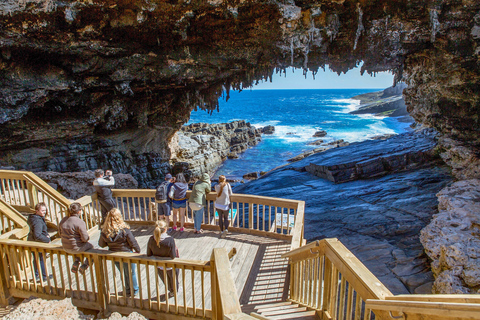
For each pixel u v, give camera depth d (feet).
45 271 18.25
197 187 25.44
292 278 17.99
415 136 89.71
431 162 69.05
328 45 60.59
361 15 51.01
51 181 51.57
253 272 20.86
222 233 25.89
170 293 18.35
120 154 94.63
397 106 310.04
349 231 45.34
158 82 74.02
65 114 76.13
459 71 53.62
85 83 67.21
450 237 33.53
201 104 87.97
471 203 38.96
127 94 75.97
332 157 84.48
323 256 13.48
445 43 52.44
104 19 53.11
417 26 52.37
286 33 56.24
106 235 16.88
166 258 16.05
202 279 15.42
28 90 61.11
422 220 44.96
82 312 16.87
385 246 39.68
